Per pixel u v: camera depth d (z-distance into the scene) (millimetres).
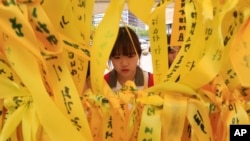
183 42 354
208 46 321
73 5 340
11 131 319
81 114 312
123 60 622
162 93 345
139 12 362
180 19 379
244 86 337
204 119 344
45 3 318
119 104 340
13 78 327
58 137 292
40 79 300
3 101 334
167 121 336
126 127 347
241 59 326
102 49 319
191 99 344
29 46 289
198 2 330
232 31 325
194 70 325
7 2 282
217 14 308
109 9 315
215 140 366
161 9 343
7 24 286
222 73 349
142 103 343
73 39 340
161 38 364
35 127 313
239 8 323
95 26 364
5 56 324
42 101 294
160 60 368
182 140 363
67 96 315
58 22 327
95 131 342
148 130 337
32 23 298
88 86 369
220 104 347
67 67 323
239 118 342
